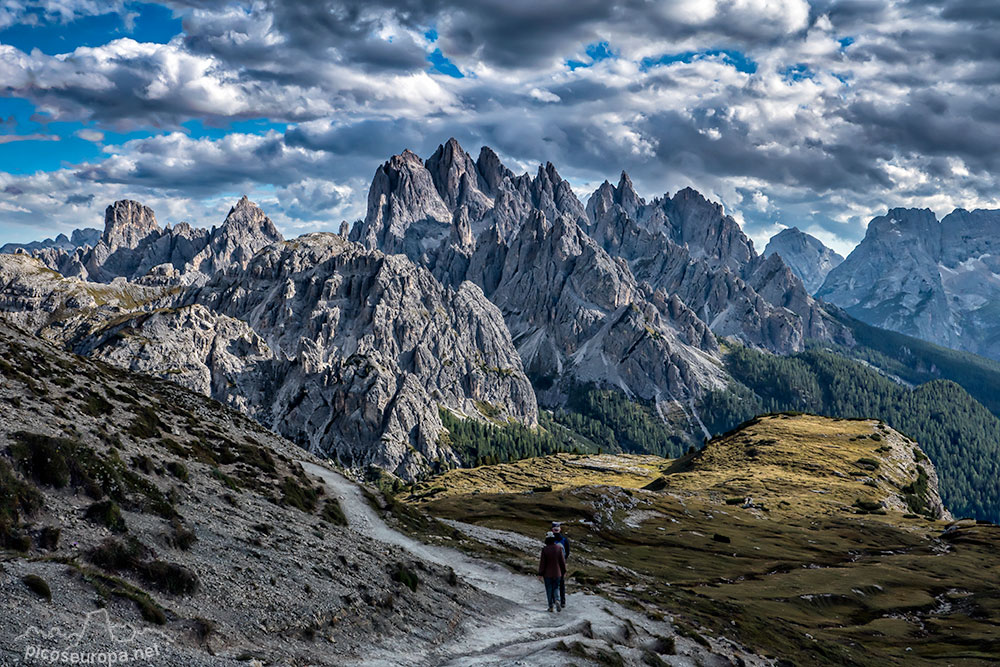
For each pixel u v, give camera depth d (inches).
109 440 1665.8
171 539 1226.0
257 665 903.1
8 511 1054.4
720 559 4463.6
